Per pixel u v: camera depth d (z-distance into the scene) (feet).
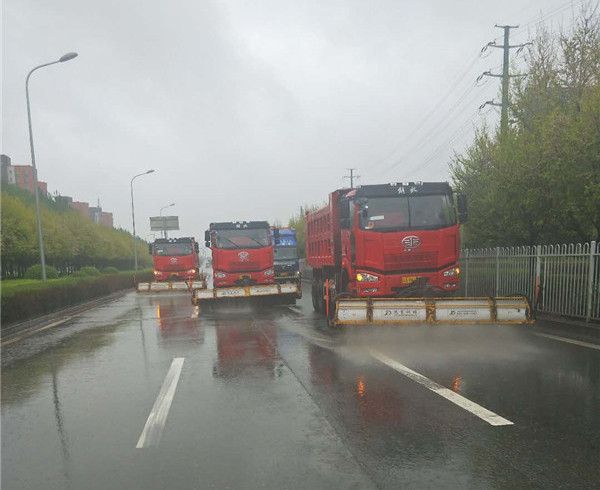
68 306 61.11
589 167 34.53
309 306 57.82
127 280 107.76
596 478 11.58
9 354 30.86
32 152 64.39
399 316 28.86
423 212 32.73
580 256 32.27
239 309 55.36
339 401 18.04
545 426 14.94
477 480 11.57
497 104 58.90
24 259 124.98
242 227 58.13
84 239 162.91
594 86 36.35
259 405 17.87
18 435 15.46
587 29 38.88
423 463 12.55
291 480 11.80
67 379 23.17
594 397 17.70
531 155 37.65
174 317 49.03
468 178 52.47
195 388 20.57
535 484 11.33
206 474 12.26
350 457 13.03
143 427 15.88
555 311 34.73
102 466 12.93
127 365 25.98
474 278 47.62
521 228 46.03
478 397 18.02
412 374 21.71
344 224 34.50
